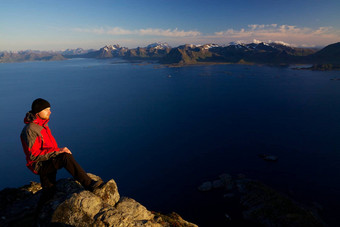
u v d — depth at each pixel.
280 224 63.41
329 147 132.75
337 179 98.19
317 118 186.00
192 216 74.75
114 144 149.50
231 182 93.38
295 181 97.50
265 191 80.44
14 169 118.69
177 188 96.94
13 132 164.50
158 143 150.62
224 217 71.00
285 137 151.62
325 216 72.94
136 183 104.50
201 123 189.00
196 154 132.62
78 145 148.00
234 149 137.00
